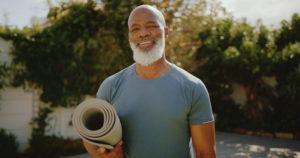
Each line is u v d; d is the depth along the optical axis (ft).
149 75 4.24
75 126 3.47
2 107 13.99
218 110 24.82
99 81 14.90
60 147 15.06
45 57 14.57
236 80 23.13
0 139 13.55
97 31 14.58
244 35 23.16
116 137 3.56
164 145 3.97
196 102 4.04
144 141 4.03
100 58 14.48
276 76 22.12
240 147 17.43
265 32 23.68
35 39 14.26
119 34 13.99
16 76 14.08
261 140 19.25
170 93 4.03
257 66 21.26
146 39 4.14
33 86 14.82
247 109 24.32
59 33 14.70
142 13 4.20
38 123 14.89
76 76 15.14
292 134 19.53
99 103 3.57
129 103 4.20
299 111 20.53
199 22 14.07
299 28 22.61
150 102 4.06
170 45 13.03
